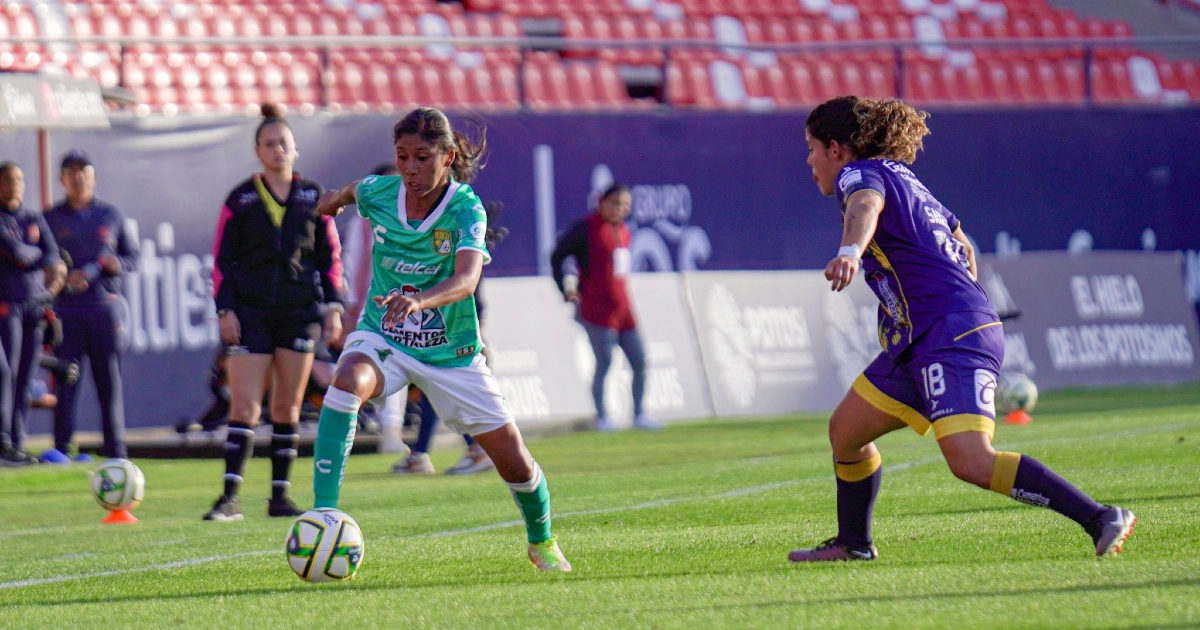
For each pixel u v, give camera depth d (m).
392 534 25.33
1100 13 84.31
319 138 51.88
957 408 16.92
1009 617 14.13
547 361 52.31
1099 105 63.62
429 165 17.67
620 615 15.23
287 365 28.62
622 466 37.47
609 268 50.00
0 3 66.56
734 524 24.48
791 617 14.66
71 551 24.39
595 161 56.41
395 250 18.22
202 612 16.81
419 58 70.19
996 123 62.00
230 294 28.27
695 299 55.41
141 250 49.06
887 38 79.88
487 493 32.25
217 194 50.28
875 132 18.11
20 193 39.38
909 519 23.39
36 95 41.62
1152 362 62.53
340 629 15.11
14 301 39.53
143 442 44.50
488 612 15.88
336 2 72.06
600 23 75.38
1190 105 64.81
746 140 58.47
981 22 82.12
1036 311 60.38
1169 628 13.32
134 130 49.38
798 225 59.06
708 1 78.12
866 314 58.62
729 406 54.56
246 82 67.62
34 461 39.97
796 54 76.44
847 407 18.31
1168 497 24.22
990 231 61.75
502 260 54.91
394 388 18.33
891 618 14.38
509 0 75.00
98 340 41.00
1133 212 63.84
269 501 29.16
